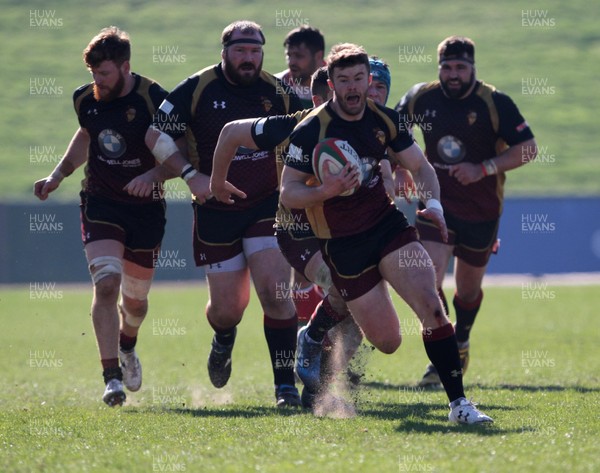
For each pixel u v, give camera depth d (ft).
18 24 577.84
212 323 94.63
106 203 92.48
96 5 605.31
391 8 613.93
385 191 75.20
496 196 108.99
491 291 269.23
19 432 72.08
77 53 542.98
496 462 55.52
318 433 67.36
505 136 106.93
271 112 90.17
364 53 71.05
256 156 89.97
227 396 99.04
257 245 90.58
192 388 107.24
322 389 84.17
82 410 85.92
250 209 90.84
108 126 91.04
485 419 71.10
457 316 112.57
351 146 71.61
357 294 73.92
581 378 108.88
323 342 84.43
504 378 110.63
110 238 91.25
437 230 105.29
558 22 595.06
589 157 437.58
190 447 62.90
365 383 108.27
